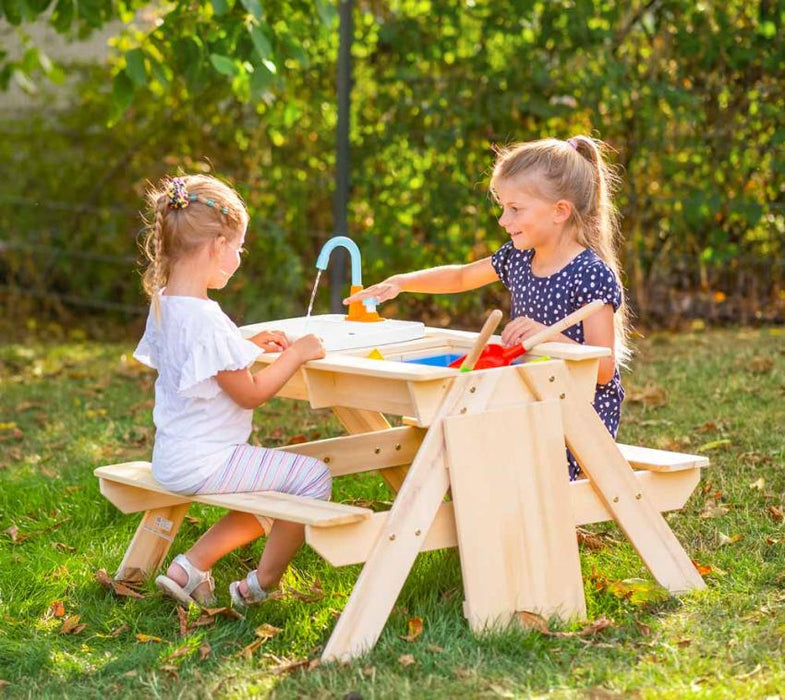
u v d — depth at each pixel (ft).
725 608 9.90
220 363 9.64
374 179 23.06
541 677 8.58
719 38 21.93
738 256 23.17
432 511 9.32
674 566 10.41
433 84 22.67
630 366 19.60
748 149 22.33
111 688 8.87
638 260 23.20
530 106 22.00
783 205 22.40
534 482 9.68
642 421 16.22
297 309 23.79
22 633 9.99
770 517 12.20
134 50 17.02
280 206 24.03
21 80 26.03
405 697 8.27
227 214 10.06
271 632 9.55
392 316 23.94
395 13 22.91
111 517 13.02
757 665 8.64
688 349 20.81
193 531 12.45
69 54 28.09
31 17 17.53
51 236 27.17
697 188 22.57
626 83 22.17
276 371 9.77
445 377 9.15
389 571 9.18
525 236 11.22
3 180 27.50
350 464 11.47
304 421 17.07
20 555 11.81
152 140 25.85
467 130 22.75
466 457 9.34
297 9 19.43
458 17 22.38
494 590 9.45
